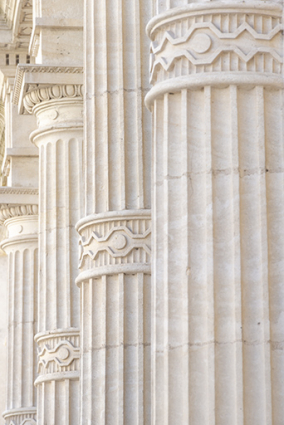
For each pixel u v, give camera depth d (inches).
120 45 499.2
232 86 311.9
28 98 717.9
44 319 695.1
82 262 494.0
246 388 297.6
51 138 719.1
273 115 312.8
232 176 307.4
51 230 711.7
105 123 493.4
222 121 312.8
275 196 308.5
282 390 296.8
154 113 330.0
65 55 707.4
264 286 301.7
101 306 481.1
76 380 665.0
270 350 298.2
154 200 323.9
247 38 314.0
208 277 304.2
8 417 876.0
